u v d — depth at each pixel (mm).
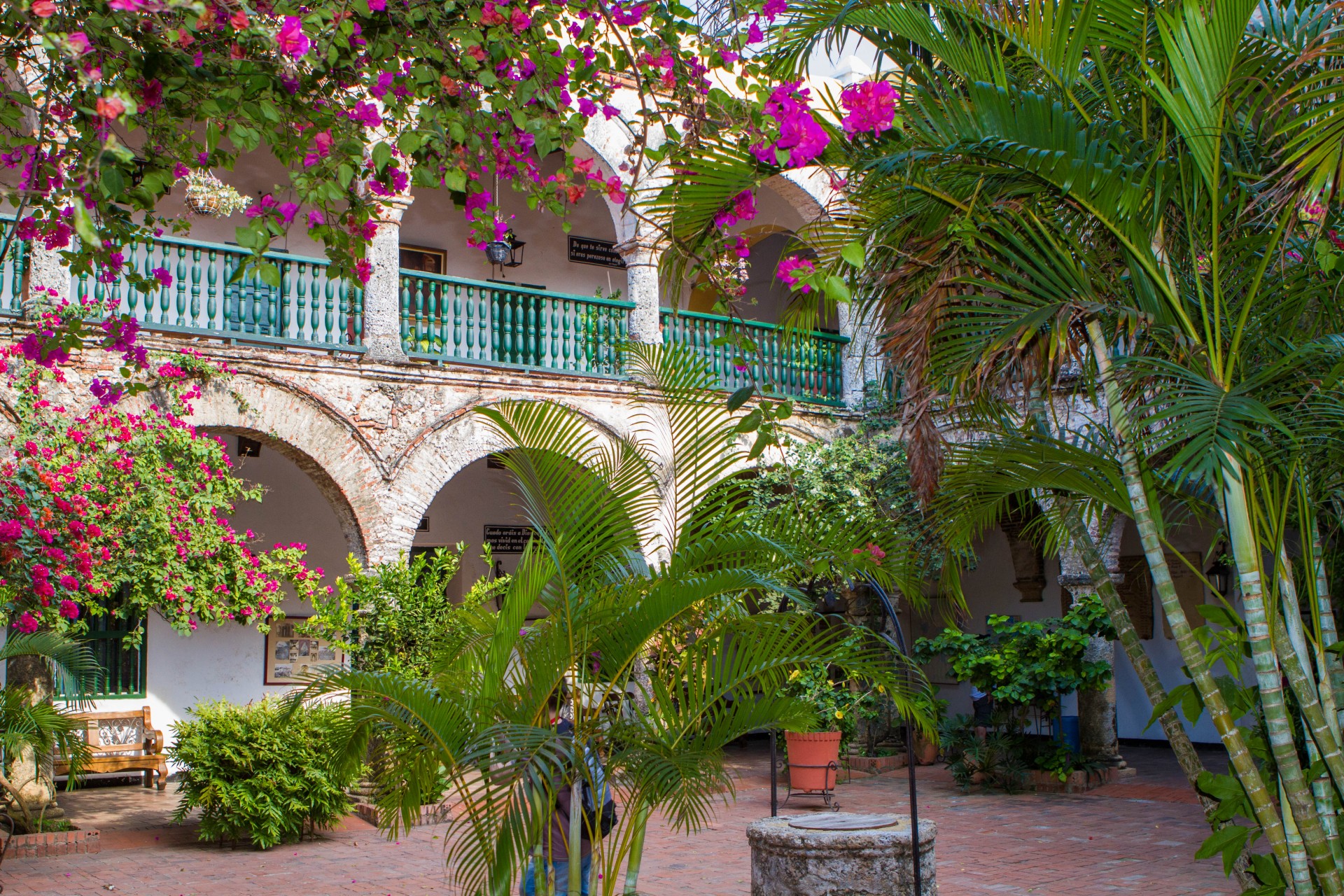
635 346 6391
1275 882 5297
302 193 5371
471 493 18469
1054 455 5621
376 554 13508
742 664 5781
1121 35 4992
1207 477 4113
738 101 5438
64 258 6090
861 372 16812
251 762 10828
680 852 10961
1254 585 4918
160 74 5219
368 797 12508
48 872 9930
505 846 4668
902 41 5598
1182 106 4785
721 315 16438
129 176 5359
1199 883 9445
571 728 5887
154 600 11539
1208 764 16484
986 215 5020
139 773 15289
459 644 6309
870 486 15328
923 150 4738
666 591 5410
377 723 5734
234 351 12742
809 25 5512
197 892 9219
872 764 16375
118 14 4727
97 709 14820
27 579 9461
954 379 5219
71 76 4984
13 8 4660
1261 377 4582
